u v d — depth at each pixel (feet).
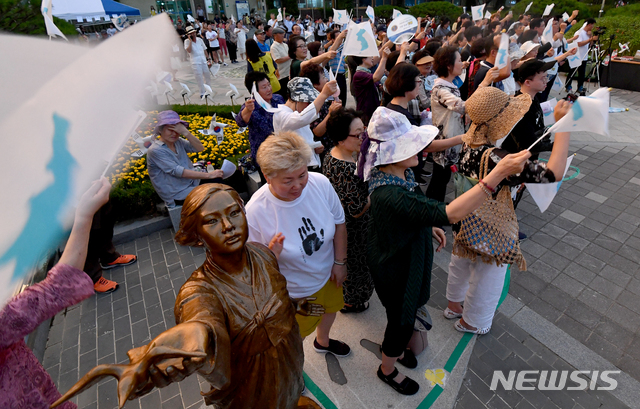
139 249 13.88
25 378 4.23
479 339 9.61
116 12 31.71
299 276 6.87
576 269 12.03
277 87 22.61
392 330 7.38
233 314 4.11
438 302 10.90
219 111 24.76
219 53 49.16
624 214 14.87
